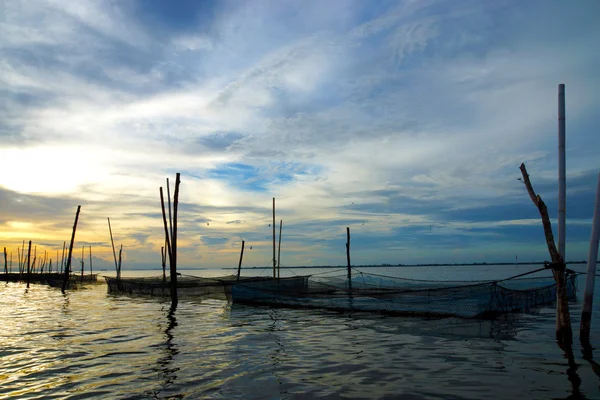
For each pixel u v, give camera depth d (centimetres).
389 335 1526
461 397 838
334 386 920
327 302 2309
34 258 8069
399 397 843
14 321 2069
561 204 1295
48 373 1077
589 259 1268
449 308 1919
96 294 4000
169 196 3350
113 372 1071
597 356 1152
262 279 3375
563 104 1302
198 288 3406
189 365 1123
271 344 1391
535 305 2355
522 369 1033
